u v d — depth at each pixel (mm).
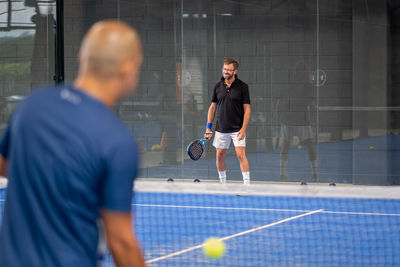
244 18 12984
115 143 2230
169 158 13453
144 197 11062
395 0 12180
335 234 7859
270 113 13000
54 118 2256
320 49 12664
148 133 13539
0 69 13742
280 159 13000
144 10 13391
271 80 12945
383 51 12297
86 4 13508
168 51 13359
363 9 12352
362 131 12500
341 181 12688
